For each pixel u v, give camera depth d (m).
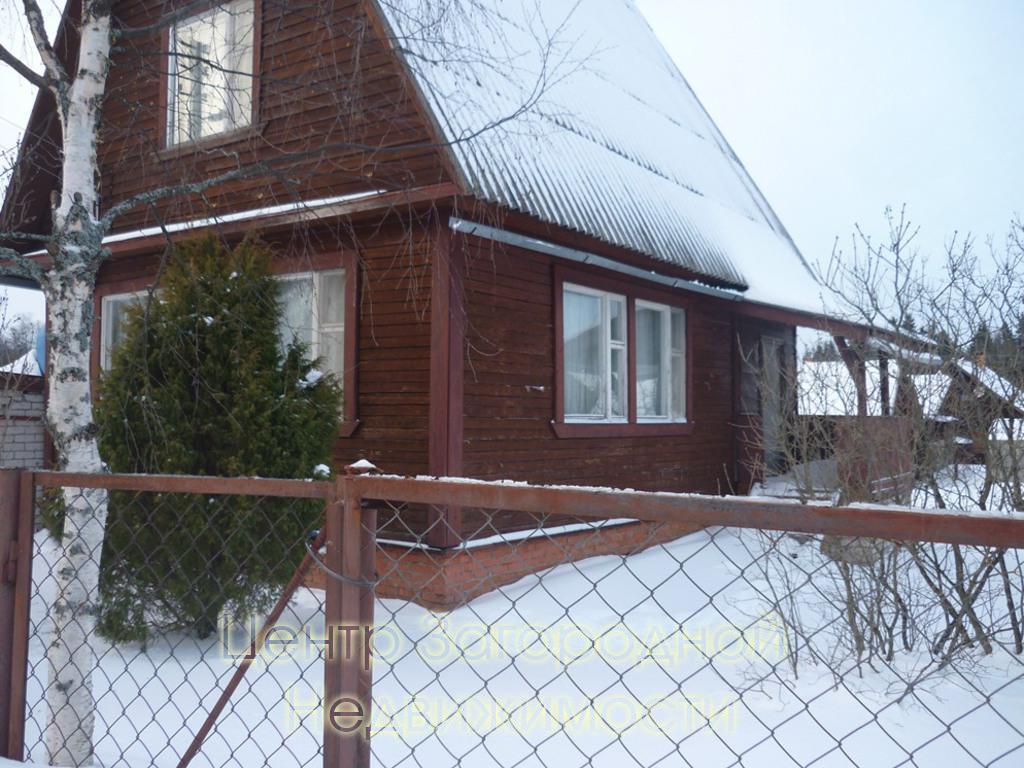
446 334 6.93
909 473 5.05
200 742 2.80
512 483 1.91
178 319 5.55
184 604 5.19
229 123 8.02
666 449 10.12
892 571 4.54
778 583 5.59
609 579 7.36
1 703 2.81
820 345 7.65
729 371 11.71
